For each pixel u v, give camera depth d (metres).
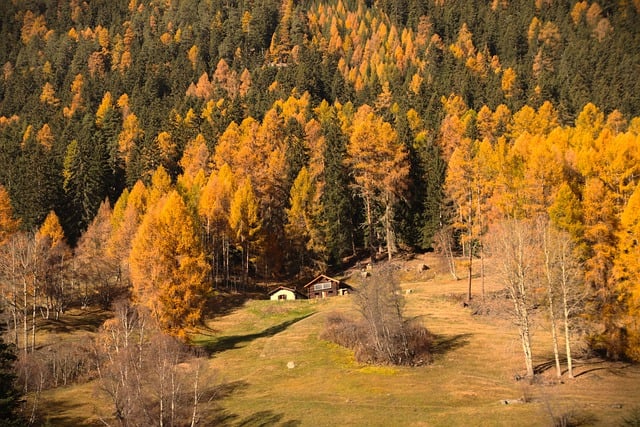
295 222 86.44
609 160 58.28
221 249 85.88
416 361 44.97
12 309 56.38
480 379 40.06
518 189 65.06
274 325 61.88
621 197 53.91
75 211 94.69
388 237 84.06
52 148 122.56
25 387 43.09
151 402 37.44
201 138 116.94
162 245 51.84
